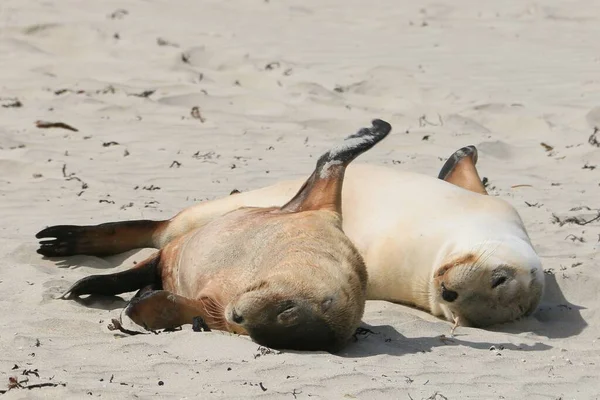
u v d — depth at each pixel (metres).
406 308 30.45
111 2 86.06
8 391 20.89
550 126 56.22
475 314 28.72
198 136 52.28
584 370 24.73
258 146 51.03
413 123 56.53
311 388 21.86
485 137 54.44
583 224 39.75
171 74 64.31
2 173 45.09
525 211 41.72
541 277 29.34
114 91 59.62
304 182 33.00
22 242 34.59
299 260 24.97
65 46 70.06
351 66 69.12
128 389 21.33
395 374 23.22
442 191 31.61
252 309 23.72
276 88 62.66
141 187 43.12
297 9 89.69
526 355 25.88
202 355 23.78
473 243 29.03
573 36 81.88
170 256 30.61
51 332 25.73
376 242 30.66
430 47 76.94
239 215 29.39
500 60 73.12
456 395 22.12
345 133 54.66
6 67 64.12
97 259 34.06
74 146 49.38
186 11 85.81
